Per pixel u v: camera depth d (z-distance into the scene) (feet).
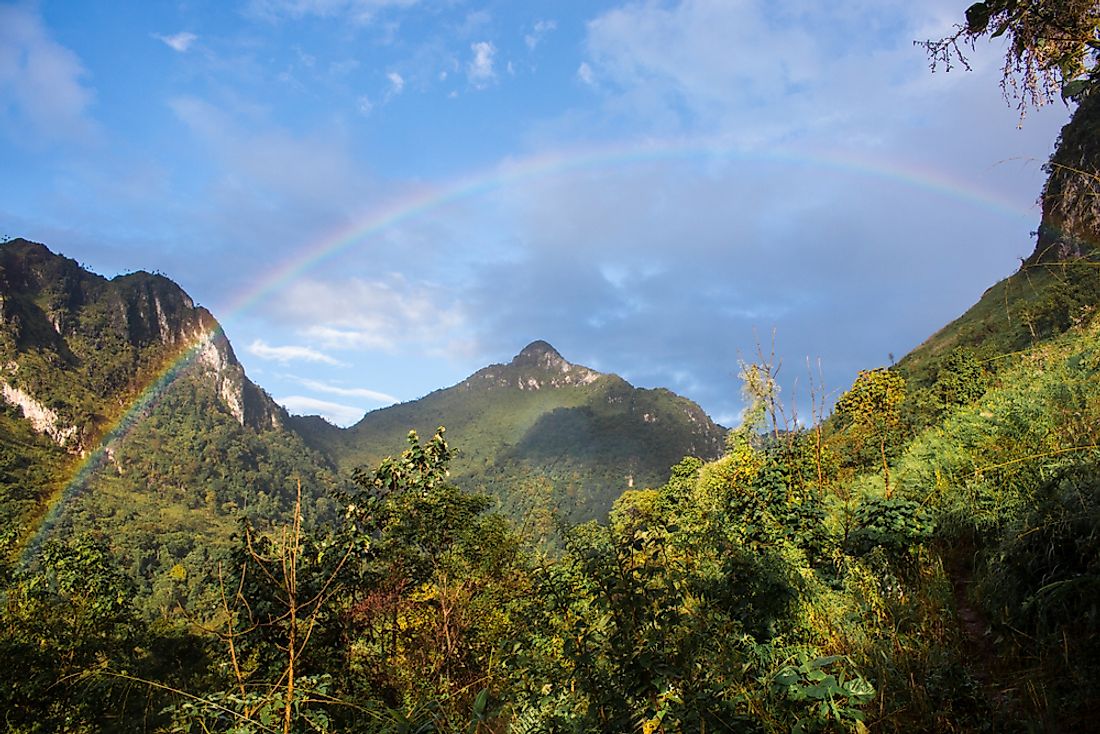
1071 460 15.16
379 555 31.55
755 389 32.48
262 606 22.27
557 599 21.20
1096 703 9.55
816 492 27.37
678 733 10.27
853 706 10.03
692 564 19.61
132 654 33.78
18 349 564.30
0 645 27.07
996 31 7.89
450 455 35.99
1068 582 11.45
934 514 19.89
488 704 20.97
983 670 11.93
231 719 15.35
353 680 25.70
